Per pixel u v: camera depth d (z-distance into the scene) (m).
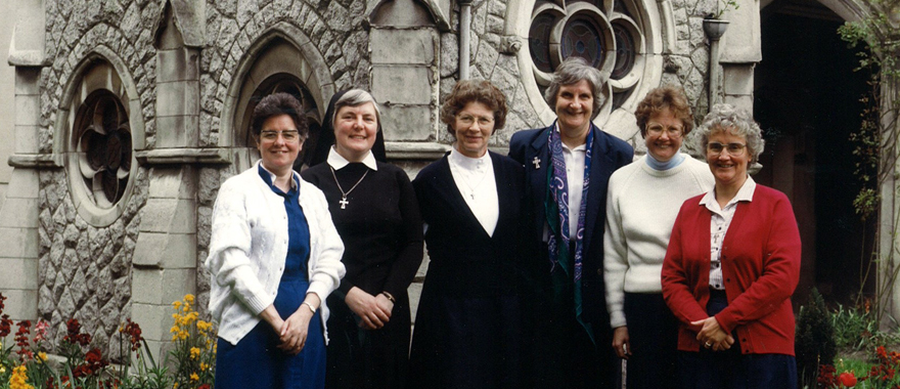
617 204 4.24
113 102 8.92
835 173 10.85
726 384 3.77
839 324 8.70
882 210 9.16
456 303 4.12
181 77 7.68
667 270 3.93
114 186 8.85
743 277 3.72
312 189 3.89
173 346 7.52
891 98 9.05
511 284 4.18
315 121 6.85
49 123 9.30
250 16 7.21
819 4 10.13
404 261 4.07
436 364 4.11
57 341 9.04
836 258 10.87
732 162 3.78
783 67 11.12
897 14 8.94
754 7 7.86
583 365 4.30
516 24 6.57
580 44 7.13
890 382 5.86
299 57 6.86
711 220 3.86
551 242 4.29
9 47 9.93
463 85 4.20
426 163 6.09
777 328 3.70
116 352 8.34
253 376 3.61
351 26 6.40
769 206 3.76
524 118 6.66
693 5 7.66
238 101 7.42
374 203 4.08
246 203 3.67
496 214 4.17
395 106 6.10
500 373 4.12
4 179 10.97
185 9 7.58
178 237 7.62
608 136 4.47
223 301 3.68
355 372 4.01
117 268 8.40
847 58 10.62
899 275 9.03
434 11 6.06
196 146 7.69
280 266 3.67
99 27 8.71
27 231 9.41
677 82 7.55
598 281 4.29
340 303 4.03
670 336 4.09
